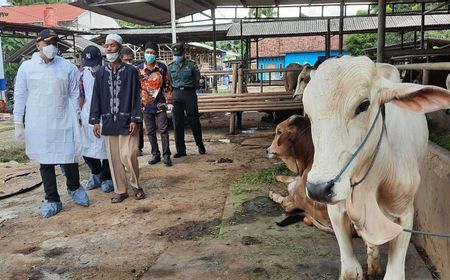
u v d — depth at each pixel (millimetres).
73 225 4793
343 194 2064
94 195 5848
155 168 7125
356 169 2182
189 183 6211
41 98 4898
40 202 5672
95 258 3977
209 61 30703
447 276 3154
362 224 2451
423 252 3680
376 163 2352
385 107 2533
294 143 4359
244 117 13680
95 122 5332
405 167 2615
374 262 3293
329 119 2051
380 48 6730
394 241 2711
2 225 4887
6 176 6973
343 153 2061
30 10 35719
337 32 17250
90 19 35750
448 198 3148
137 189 5566
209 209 5105
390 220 2494
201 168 7023
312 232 4250
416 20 17016
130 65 5246
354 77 2059
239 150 8352
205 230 4492
